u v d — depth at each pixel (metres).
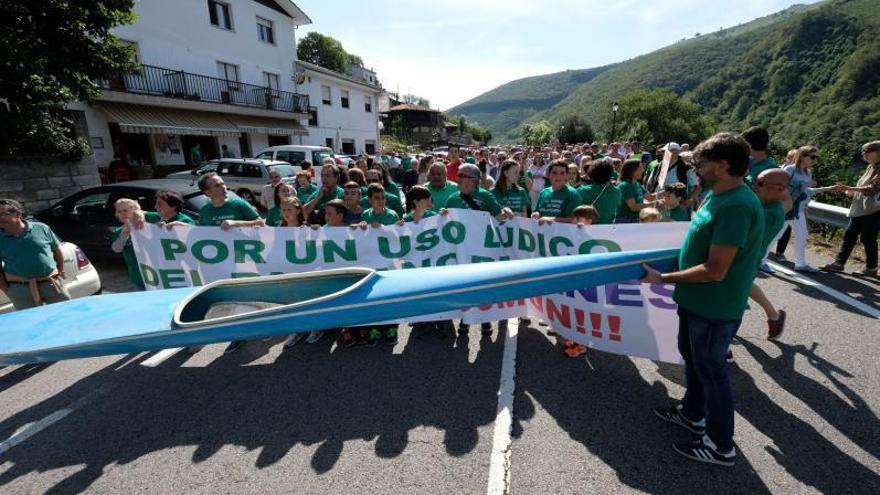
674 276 2.27
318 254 4.29
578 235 3.70
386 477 2.42
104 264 6.97
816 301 4.65
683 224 3.40
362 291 2.78
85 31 9.48
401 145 45.62
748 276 2.16
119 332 2.84
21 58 8.13
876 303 4.56
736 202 2.03
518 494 2.27
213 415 3.06
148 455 2.68
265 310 2.71
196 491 2.37
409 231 4.23
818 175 8.48
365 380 3.44
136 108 16.47
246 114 21.62
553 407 2.99
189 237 4.27
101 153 15.73
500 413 2.94
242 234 4.26
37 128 9.30
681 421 2.72
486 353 3.81
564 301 3.62
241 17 21.53
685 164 6.24
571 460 2.49
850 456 2.43
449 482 2.37
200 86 19.42
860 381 3.15
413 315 2.73
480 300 2.72
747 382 3.18
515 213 5.00
